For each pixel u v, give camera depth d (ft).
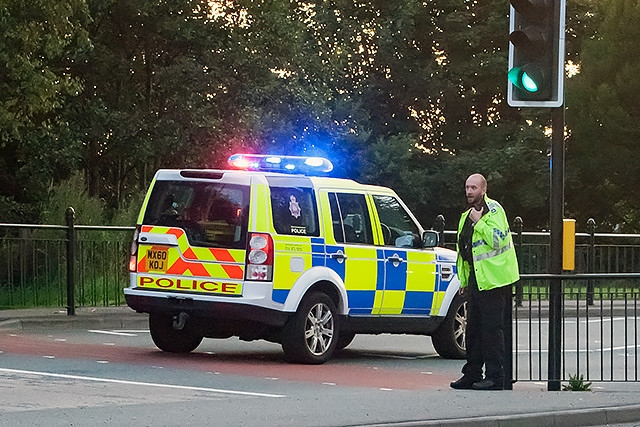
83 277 92.27
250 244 61.67
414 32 224.94
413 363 68.28
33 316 84.17
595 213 210.18
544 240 116.06
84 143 147.13
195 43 152.15
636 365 58.49
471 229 54.08
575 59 225.56
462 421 42.83
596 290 57.00
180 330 66.08
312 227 64.34
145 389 51.26
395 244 69.00
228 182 63.05
